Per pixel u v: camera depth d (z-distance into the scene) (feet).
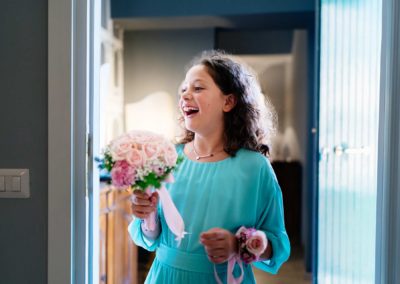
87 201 4.08
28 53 3.96
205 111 4.05
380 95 3.95
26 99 3.98
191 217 3.98
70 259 3.94
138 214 3.82
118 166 3.54
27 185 3.98
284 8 10.70
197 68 4.17
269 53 19.03
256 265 4.36
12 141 4.00
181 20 11.68
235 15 11.05
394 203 3.90
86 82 4.00
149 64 12.89
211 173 4.06
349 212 5.98
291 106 19.86
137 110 12.96
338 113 6.63
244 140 4.17
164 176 3.66
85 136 4.01
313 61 12.13
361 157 5.42
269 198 4.02
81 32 3.99
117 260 8.84
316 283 7.51
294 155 18.35
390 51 3.89
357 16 5.74
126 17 11.46
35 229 4.00
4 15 3.98
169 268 4.02
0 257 4.05
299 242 15.49
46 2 3.92
